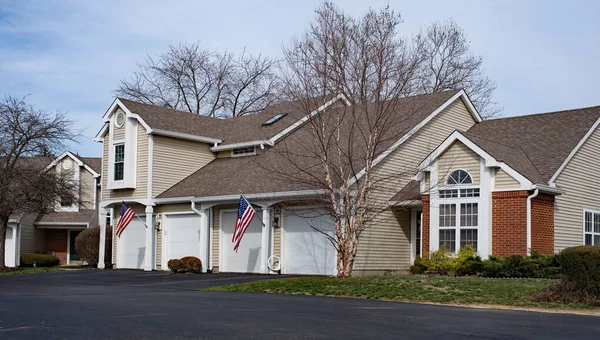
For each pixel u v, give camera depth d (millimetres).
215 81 55656
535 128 27750
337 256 22125
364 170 23609
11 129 33188
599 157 26750
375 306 15016
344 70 23438
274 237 26688
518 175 22094
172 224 30656
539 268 20812
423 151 27391
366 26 29375
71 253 45469
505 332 11047
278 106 35344
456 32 47719
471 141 22969
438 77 47406
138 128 31406
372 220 23875
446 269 22672
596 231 26188
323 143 22453
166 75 55156
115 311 13289
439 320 12477
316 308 14258
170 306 14336
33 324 11336
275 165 28125
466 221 23031
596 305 15383
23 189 32594
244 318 12266
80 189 38062
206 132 33062
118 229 30562
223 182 28969
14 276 27672
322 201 22953
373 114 23969
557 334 10922
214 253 28922
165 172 31172
